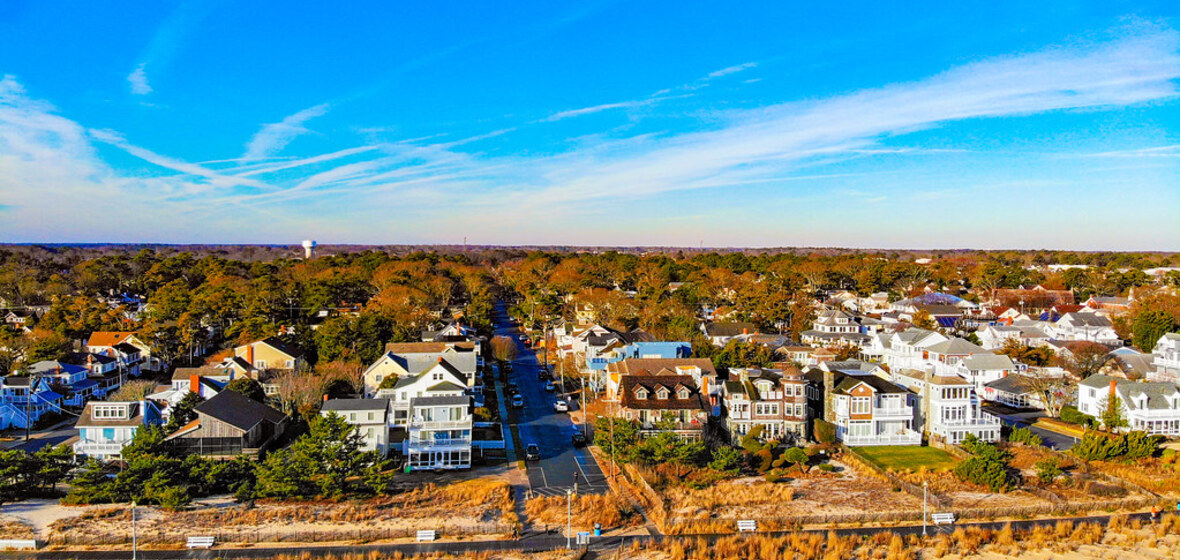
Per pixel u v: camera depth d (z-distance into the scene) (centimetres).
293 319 16700
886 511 6656
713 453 7794
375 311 14688
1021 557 5862
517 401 10556
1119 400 9125
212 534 6038
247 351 11144
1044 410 10450
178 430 7800
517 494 7125
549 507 6769
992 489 7138
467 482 7394
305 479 6775
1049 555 5888
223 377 10219
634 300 19200
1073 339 14050
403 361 10919
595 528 6212
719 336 14625
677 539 6128
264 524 6269
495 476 7606
